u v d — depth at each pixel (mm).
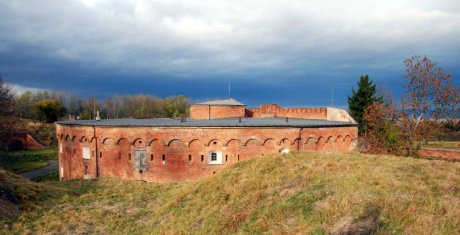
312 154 23641
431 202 12188
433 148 52688
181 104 133375
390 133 35875
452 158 44438
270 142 32719
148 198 24250
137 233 17562
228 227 14375
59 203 22938
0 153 62406
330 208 12773
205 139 31797
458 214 11117
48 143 81688
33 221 19344
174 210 19562
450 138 65125
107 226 18719
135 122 36938
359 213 11969
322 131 35250
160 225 17781
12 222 18703
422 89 34906
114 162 33094
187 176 31797
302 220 12641
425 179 15945
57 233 17812
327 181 16719
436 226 10617
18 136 73125
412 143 35469
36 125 88188
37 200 22812
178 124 32500
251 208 15375
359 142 39250
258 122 36656
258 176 19594
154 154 32031
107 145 33312
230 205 16734
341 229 11180
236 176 20828
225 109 48562
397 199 12852
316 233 11289
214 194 19234
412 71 35344
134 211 21266
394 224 11023
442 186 14555
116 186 27984
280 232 12289
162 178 31953
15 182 24031
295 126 33188
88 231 18172
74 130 35688
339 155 23266
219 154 31969
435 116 34719
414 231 10469
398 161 20703
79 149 35406
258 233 12898
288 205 14328
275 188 17125
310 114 49406
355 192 14086
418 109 35094
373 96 61000
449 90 34062
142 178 32188
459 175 16797
